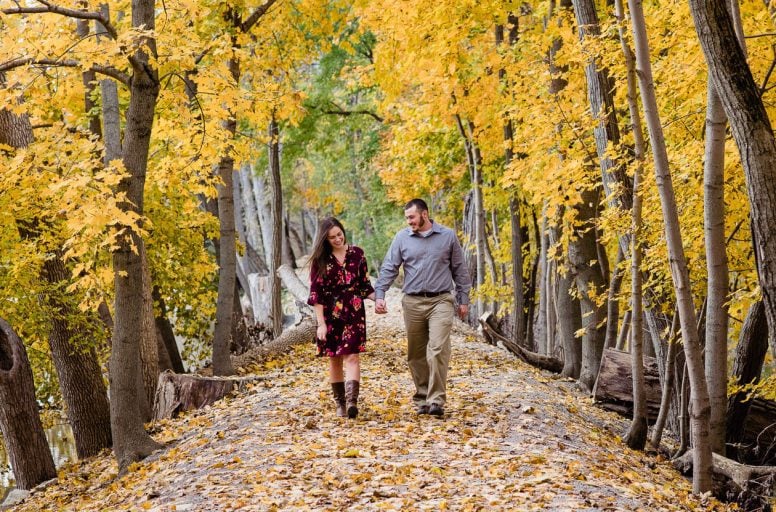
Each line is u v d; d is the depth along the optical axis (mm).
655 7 10383
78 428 13359
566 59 11188
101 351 14930
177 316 19875
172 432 10086
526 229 23953
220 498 6090
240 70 13812
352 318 8672
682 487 8164
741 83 6250
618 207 10469
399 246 8742
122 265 9156
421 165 23000
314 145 26219
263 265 39906
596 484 6516
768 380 9875
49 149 10336
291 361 14602
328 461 6910
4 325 11680
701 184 9531
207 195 11805
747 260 10758
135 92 9062
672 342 9742
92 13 8516
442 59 13133
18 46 8391
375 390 10602
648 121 7555
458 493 5969
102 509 7078
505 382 11820
